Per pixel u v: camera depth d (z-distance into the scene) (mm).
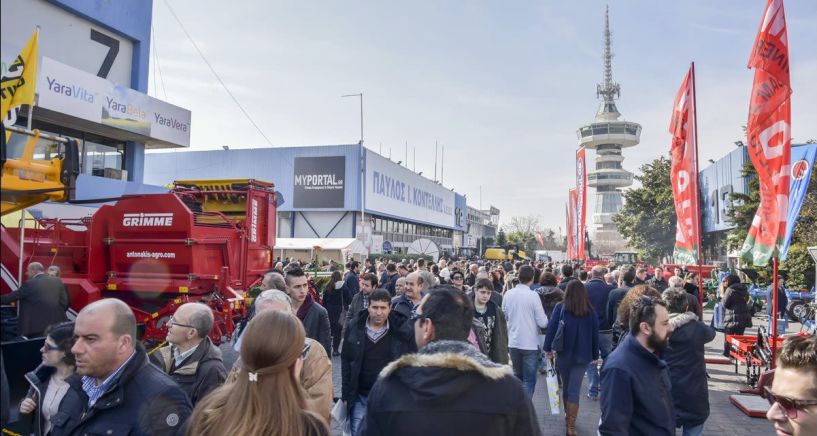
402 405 2059
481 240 91375
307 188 41531
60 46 15508
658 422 3207
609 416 3203
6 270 8297
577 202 20859
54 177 2965
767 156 7207
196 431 2168
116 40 17484
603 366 3414
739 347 8922
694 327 4703
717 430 6492
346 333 4996
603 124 133750
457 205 82562
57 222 9195
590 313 6340
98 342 2643
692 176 9805
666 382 3400
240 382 2176
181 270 8828
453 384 1998
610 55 138625
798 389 1946
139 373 2730
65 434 2730
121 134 17203
